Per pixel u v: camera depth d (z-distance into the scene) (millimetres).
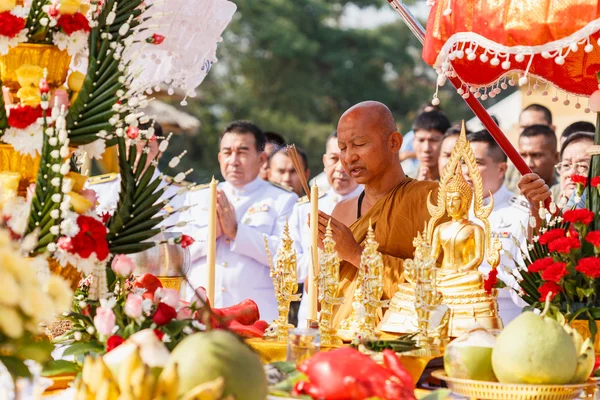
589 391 2402
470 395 2145
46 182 2252
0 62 2381
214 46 3350
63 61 2432
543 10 2543
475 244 2828
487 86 3363
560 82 3510
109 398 1717
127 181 2459
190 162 19719
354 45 20750
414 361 2320
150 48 3199
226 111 20188
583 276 2760
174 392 1685
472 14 2707
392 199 3424
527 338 2084
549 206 3131
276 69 20359
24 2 2396
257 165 5602
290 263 2781
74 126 2387
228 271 5090
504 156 5031
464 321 2707
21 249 2109
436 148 6004
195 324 2260
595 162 3018
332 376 1862
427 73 20984
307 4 20688
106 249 2207
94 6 2473
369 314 2613
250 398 1741
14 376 1785
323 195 5844
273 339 2684
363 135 3451
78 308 2498
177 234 2768
